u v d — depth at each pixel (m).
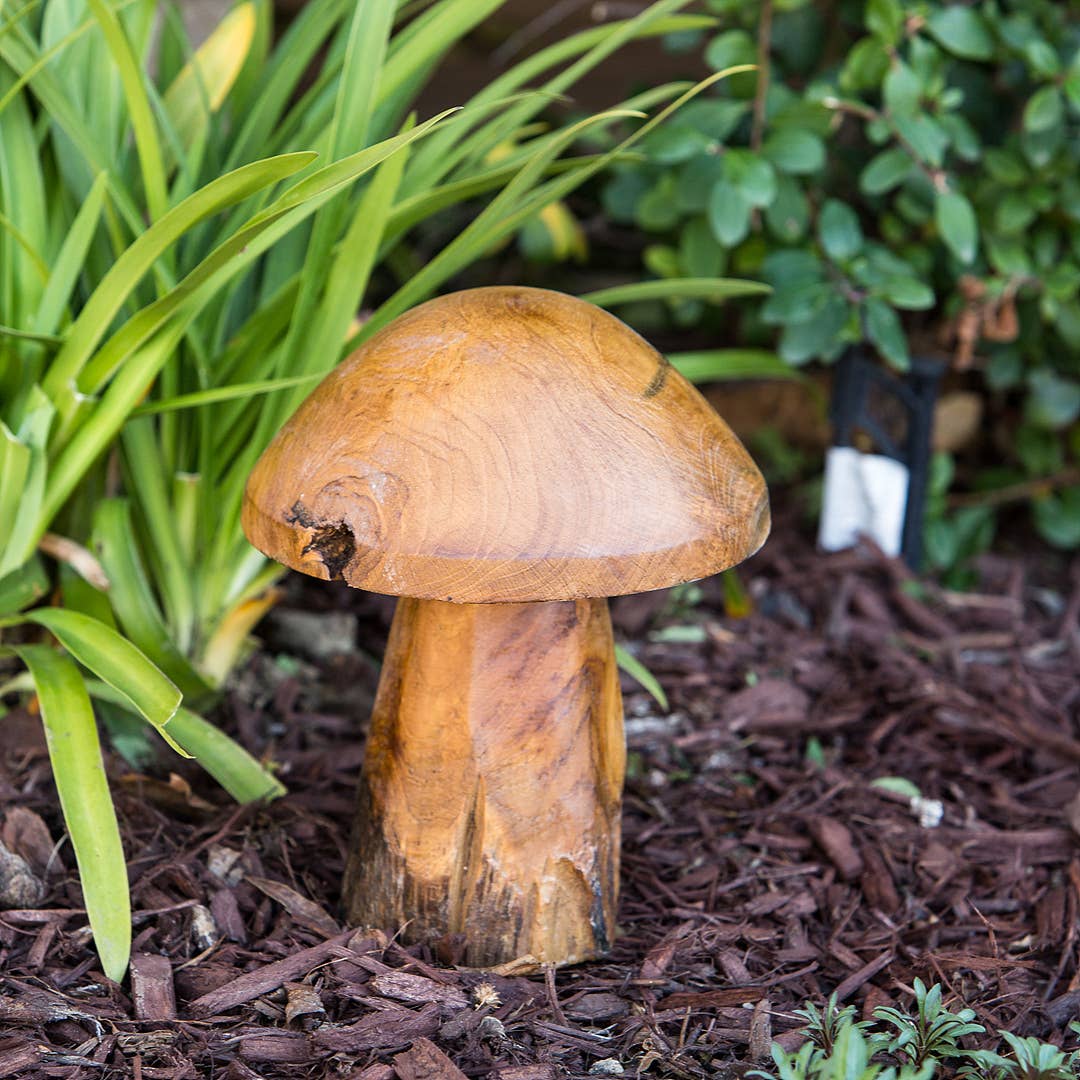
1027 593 1.83
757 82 1.72
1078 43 1.72
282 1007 1.29
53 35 1.46
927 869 1.44
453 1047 1.28
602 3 2.02
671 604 1.74
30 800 1.42
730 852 1.46
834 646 1.70
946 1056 1.28
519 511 1.21
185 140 1.52
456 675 1.30
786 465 1.96
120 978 1.29
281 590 1.64
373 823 1.33
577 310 1.28
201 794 1.46
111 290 1.34
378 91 1.41
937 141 1.66
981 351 1.87
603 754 1.33
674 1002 1.32
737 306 1.99
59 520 1.52
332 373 1.28
